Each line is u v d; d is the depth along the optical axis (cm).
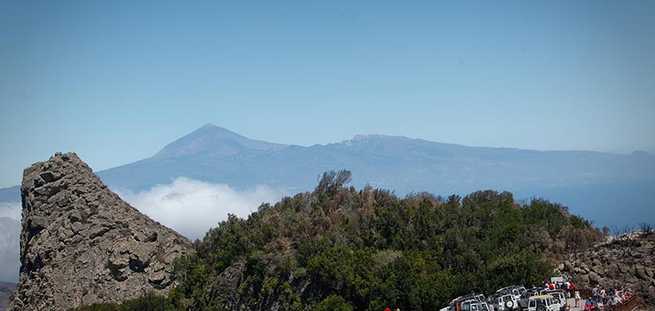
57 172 14375
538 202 11425
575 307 7144
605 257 8494
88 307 11738
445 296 8575
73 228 13550
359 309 9394
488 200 11812
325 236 11094
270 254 10925
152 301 11412
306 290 10038
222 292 11050
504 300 7356
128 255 12962
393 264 9431
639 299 7450
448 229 10488
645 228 9325
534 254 9175
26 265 13888
